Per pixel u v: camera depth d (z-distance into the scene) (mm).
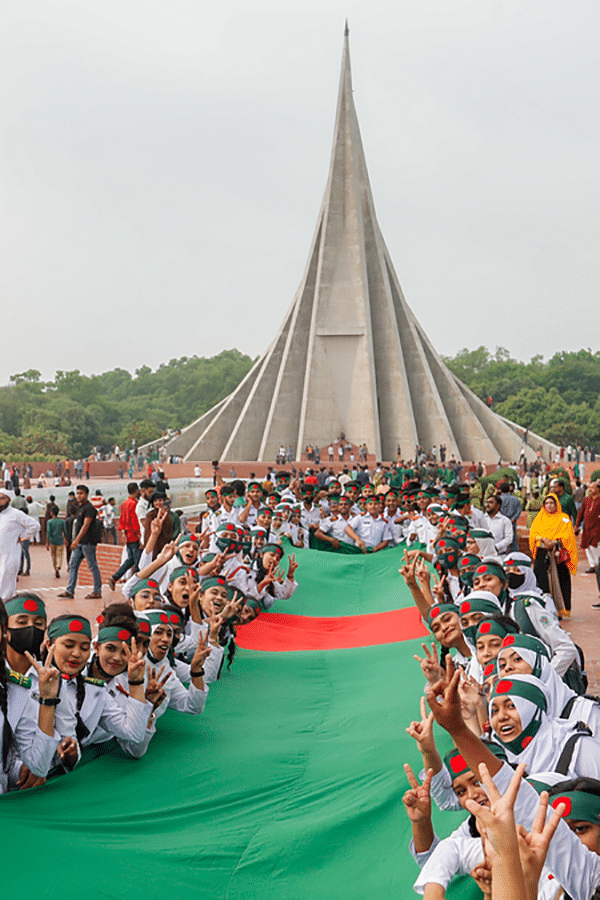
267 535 12016
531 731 3936
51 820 4195
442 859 3465
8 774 4410
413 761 5109
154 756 5230
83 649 4668
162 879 3789
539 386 120125
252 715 6383
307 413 70938
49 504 17344
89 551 14250
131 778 4859
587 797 3176
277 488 18656
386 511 18047
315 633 9859
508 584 7293
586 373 120875
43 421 101188
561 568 12180
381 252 75812
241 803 4707
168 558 7832
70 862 3715
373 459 67000
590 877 2963
